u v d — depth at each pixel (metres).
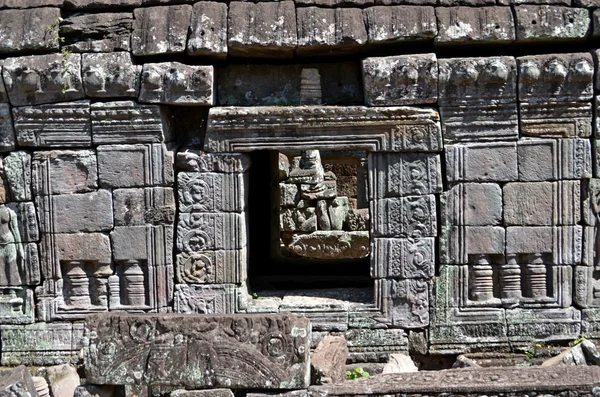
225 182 13.51
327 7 13.22
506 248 13.48
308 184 21.81
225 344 10.38
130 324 10.52
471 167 13.34
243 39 12.99
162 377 10.42
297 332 10.34
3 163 13.55
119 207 13.59
